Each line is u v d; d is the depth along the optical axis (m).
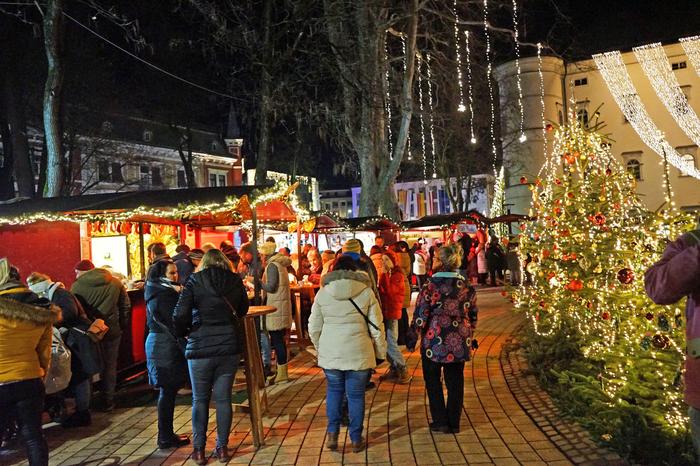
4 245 12.59
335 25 24.12
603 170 8.48
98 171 46.84
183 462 5.73
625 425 5.35
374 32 24.45
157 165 56.44
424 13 26.39
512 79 47.50
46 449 4.94
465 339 6.12
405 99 25.28
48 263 12.52
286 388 8.41
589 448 5.48
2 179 30.02
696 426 3.03
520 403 7.09
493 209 47.44
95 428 6.99
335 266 6.07
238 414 7.20
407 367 9.49
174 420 7.20
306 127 28.47
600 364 7.02
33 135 37.62
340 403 5.84
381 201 25.05
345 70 24.47
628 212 7.70
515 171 46.97
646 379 5.75
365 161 24.98
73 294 7.60
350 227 20.42
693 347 3.00
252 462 5.60
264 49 22.55
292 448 5.93
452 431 6.15
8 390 4.79
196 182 61.47
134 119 53.50
